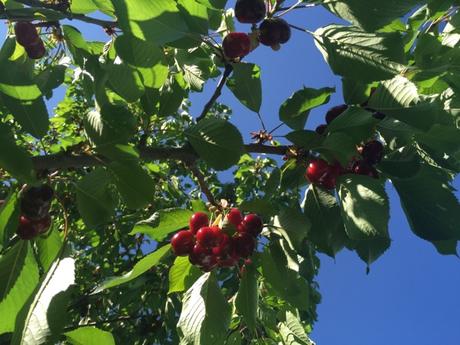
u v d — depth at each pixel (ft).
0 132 0.85
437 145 1.10
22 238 0.98
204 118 1.14
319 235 1.12
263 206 1.08
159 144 2.71
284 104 1.16
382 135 1.13
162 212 1.13
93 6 1.21
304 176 1.16
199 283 1.08
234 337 1.36
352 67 0.99
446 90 1.16
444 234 1.06
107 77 1.05
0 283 0.94
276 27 1.11
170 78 1.21
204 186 1.17
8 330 0.91
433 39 1.08
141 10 0.94
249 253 1.05
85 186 1.03
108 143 0.94
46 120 0.92
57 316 0.79
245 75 1.16
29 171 0.84
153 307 2.65
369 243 1.10
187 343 1.00
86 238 2.80
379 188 0.99
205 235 1.03
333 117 1.14
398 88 1.03
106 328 2.76
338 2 0.98
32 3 1.29
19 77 0.88
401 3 0.93
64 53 1.73
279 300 1.69
